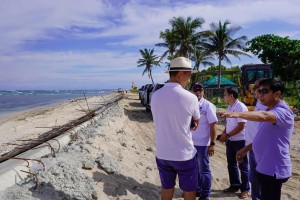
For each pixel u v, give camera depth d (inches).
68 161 183.9
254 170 179.2
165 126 133.2
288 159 126.0
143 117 657.6
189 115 132.1
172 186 142.1
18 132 510.6
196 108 134.0
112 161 217.5
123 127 459.2
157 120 135.6
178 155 132.3
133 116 668.1
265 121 118.1
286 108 123.3
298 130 525.3
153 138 427.5
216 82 1154.7
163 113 133.0
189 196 138.2
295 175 268.1
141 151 320.8
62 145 240.2
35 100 2780.5
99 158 214.2
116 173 206.5
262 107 169.3
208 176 189.9
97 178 187.9
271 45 938.1
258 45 971.9
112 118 490.0
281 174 124.2
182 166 133.5
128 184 198.5
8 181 145.9
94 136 285.1
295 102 884.6
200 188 201.3
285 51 898.7
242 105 209.2
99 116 465.1
